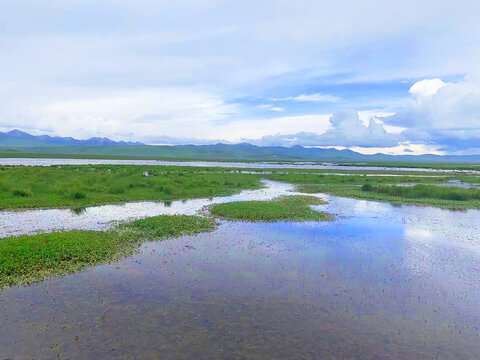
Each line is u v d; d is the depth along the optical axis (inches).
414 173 3080.7
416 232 746.2
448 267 523.8
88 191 1193.4
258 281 450.9
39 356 279.1
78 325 328.5
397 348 305.9
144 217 841.5
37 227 710.5
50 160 4377.5
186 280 448.1
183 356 283.7
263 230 732.0
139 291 410.0
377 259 554.6
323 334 324.8
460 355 299.0
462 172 3449.8
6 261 465.7
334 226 788.0
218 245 611.5
